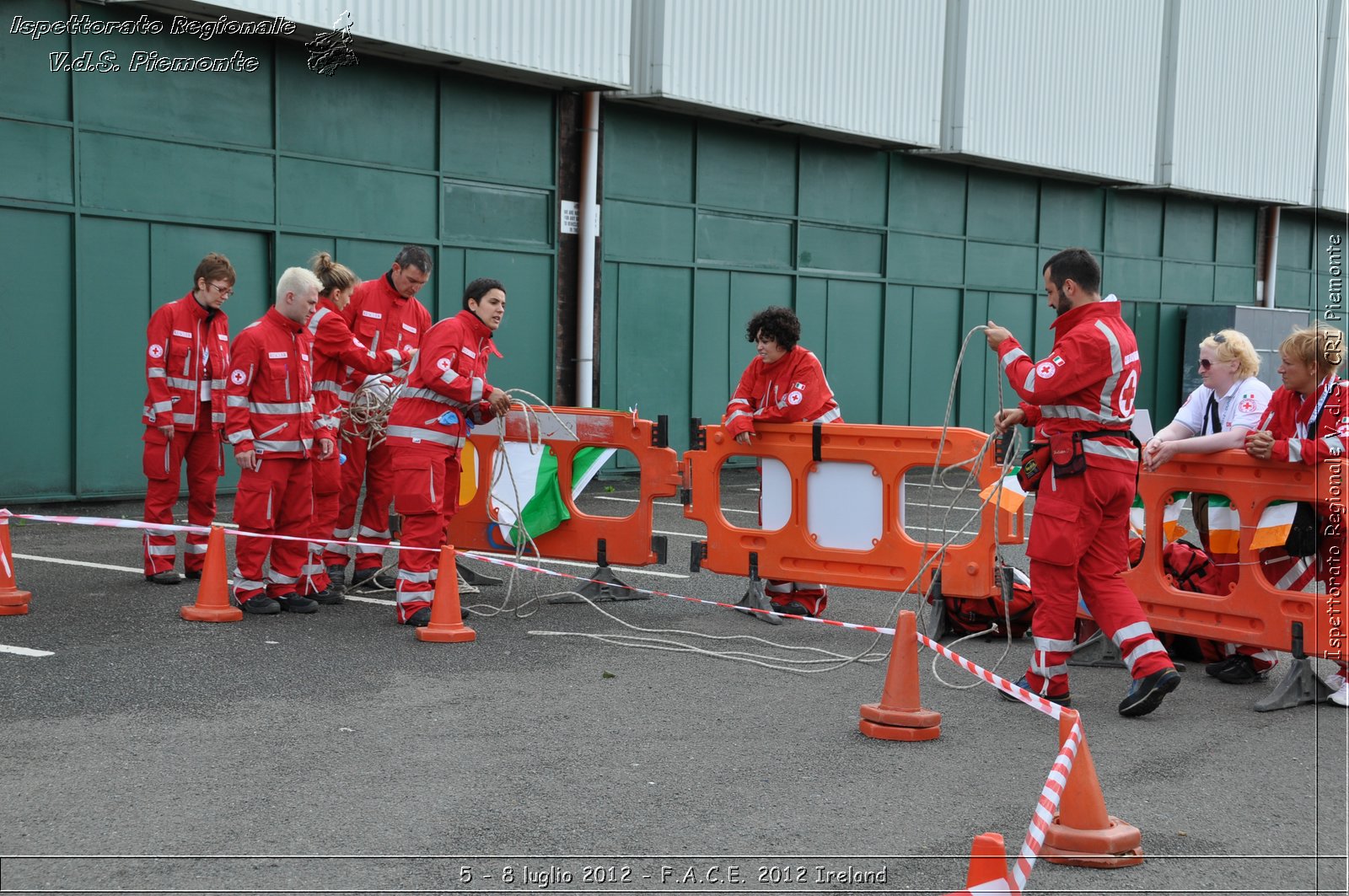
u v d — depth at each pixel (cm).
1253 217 2536
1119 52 2119
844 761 513
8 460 1131
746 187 1697
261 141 1266
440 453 735
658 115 1590
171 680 603
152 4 1167
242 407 736
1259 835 443
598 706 584
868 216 1853
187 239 1230
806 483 798
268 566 875
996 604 762
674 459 833
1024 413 597
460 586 862
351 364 829
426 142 1393
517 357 1491
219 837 416
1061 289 590
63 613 743
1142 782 498
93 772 473
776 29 1625
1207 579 692
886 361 1889
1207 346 690
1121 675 687
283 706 567
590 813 447
